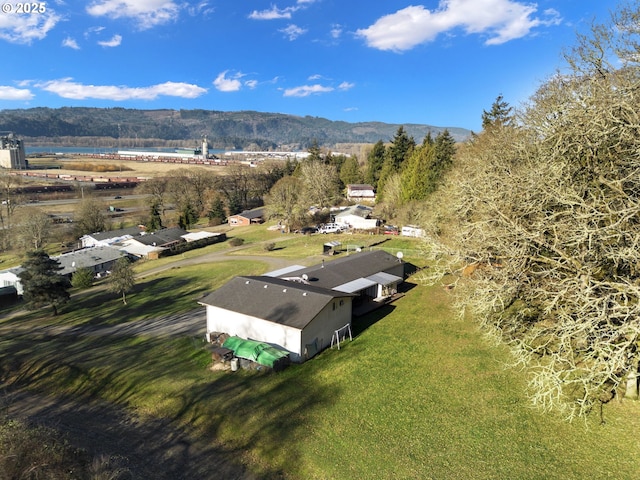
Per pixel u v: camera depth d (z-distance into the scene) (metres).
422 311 34.72
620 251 15.23
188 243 76.75
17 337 39.44
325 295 29.84
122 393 26.14
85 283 57.56
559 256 20.36
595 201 16.69
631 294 17.50
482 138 47.38
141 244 75.31
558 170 18.20
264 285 33.19
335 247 63.06
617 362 16.14
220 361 28.55
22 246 81.50
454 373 24.34
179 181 114.94
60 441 20.78
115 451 20.17
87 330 39.50
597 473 16.02
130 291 51.75
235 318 30.98
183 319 39.66
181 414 22.92
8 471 15.26
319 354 28.67
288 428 20.48
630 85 16.94
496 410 20.55
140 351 32.28
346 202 102.94
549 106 22.88
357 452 18.47
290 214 84.44
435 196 48.62
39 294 44.75
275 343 28.70
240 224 98.00
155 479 17.91
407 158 91.19
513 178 20.78
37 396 27.52
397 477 16.84
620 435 17.77
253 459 18.81
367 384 24.03
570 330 17.58
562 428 18.78
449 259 29.67
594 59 19.67
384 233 70.62
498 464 17.05
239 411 22.22
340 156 142.38
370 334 31.09
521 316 25.48
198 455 19.45
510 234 19.75
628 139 16.58
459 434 19.11
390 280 38.62
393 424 20.25
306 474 17.56
